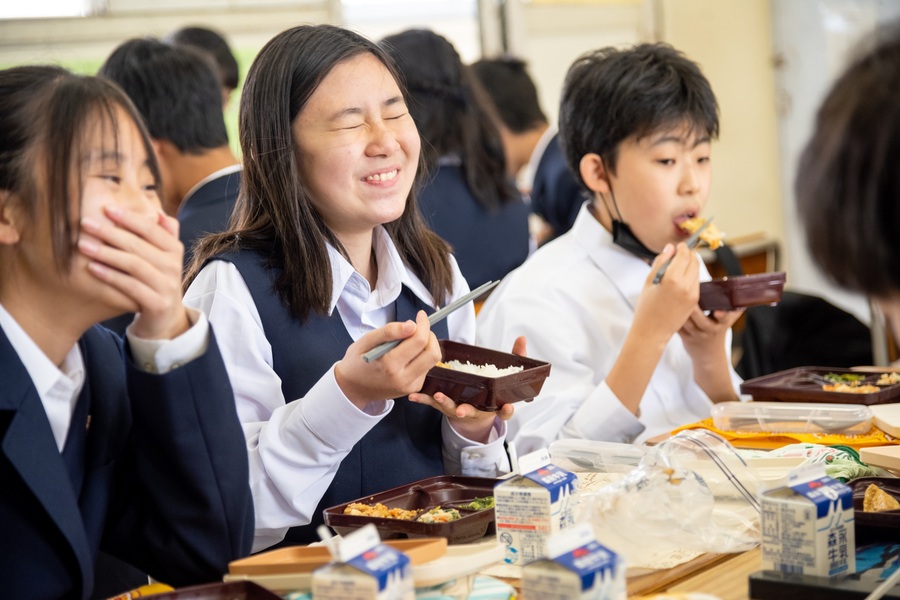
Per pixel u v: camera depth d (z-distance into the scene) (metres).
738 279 2.03
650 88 2.12
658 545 1.30
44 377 1.21
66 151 1.14
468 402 1.55
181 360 1.23
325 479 1.50
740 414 1.88
